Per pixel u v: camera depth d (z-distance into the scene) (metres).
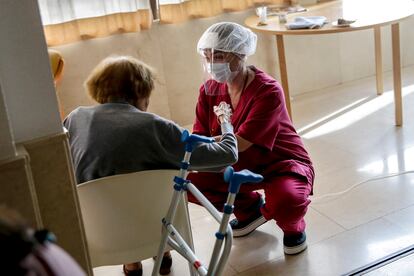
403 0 3.73
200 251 2.52
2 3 1.57
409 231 2.49
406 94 4.22
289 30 3.29
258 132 2.35
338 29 3.16
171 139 1.90
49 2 3.25
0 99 1.54
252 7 4.00
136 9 3.50
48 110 1.71
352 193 2.87
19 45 1.62
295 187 2.38
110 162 1.91
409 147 3.33
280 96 2.41
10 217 0.78
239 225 2.58
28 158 1.62
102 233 1.91
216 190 2.47
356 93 4.37
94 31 3.46
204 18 3.87
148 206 1.88
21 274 0.74
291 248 2.39
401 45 4.75
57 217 1.79
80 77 3.52
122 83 1.96
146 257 1.95
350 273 2.24
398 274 2.21
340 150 3.40
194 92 4.03
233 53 2.33
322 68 4.51
